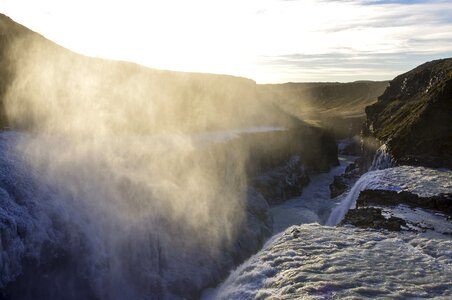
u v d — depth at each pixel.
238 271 12.85
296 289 9.05
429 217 15.31
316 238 12.91
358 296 8.55
